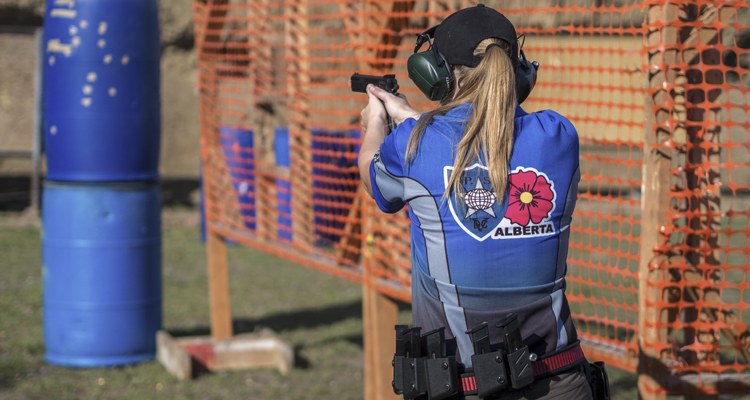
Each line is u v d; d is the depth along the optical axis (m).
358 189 5.82
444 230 2.59
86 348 7.42
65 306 7.41
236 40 9.53
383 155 2.72
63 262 7.38
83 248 7.32
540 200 2.57
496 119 2.52
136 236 7.52
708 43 3.60
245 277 11.91
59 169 7.35
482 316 2.58
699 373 3.87
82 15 7.03
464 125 2.59
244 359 7.65
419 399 2.65
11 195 16.14
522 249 2.56
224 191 7.80
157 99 7.55
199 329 8.91
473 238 2.55
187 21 16.69
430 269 2.65
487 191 2.54
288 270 12.52
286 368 7.55
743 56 11.61
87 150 7.21
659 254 3.71
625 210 14.78
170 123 17.02
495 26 2.69
